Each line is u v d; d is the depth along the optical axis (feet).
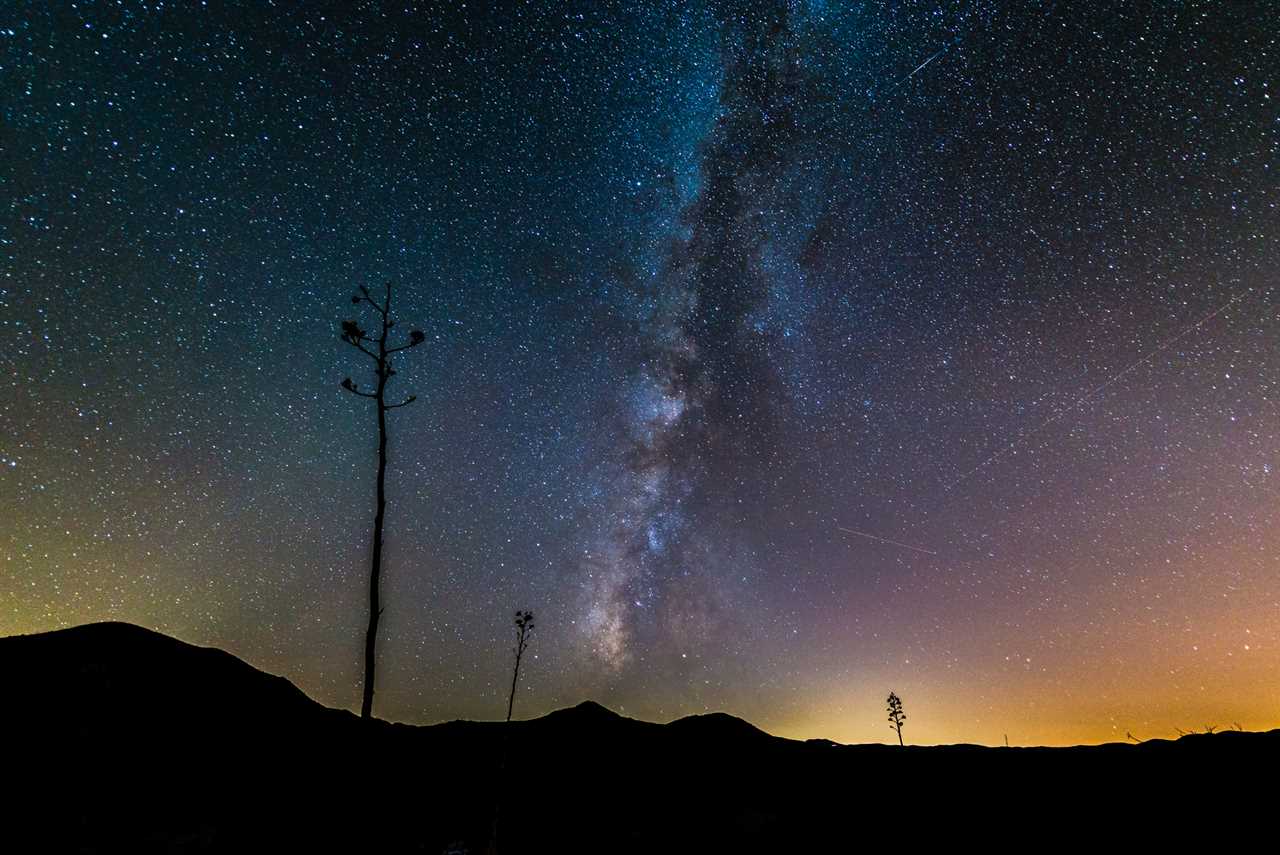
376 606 31.12
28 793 46.44
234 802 50.57
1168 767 59.31
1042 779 64.23
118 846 41.55
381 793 47.09
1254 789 50.08
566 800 71.77
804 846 54.75
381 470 32.60
